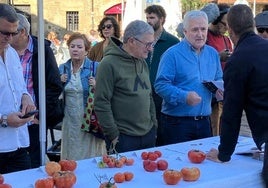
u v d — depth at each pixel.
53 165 2.43
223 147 2.61
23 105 2.94
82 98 4.18
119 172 2.42
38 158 3.73
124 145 3.26
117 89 3.23
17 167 3.09
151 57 4.59
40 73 3.08
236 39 2.64
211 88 3.46
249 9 2.62
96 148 4.20
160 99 4.39
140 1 8.03
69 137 4.21
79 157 4.16
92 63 4.25
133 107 3.25
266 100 2.50
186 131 3.51
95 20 25.09
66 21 25.09
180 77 3.52
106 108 3.17
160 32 4.70
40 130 3.12
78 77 4.20
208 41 4.70
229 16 2.63
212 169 2.56
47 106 3.77
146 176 2.42
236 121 2.55
